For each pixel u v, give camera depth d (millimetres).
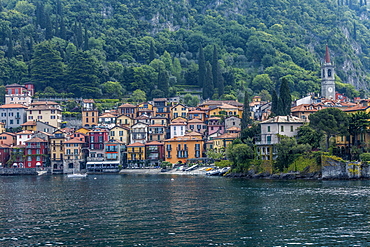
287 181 197000
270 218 116562
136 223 114438
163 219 118500
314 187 169750
